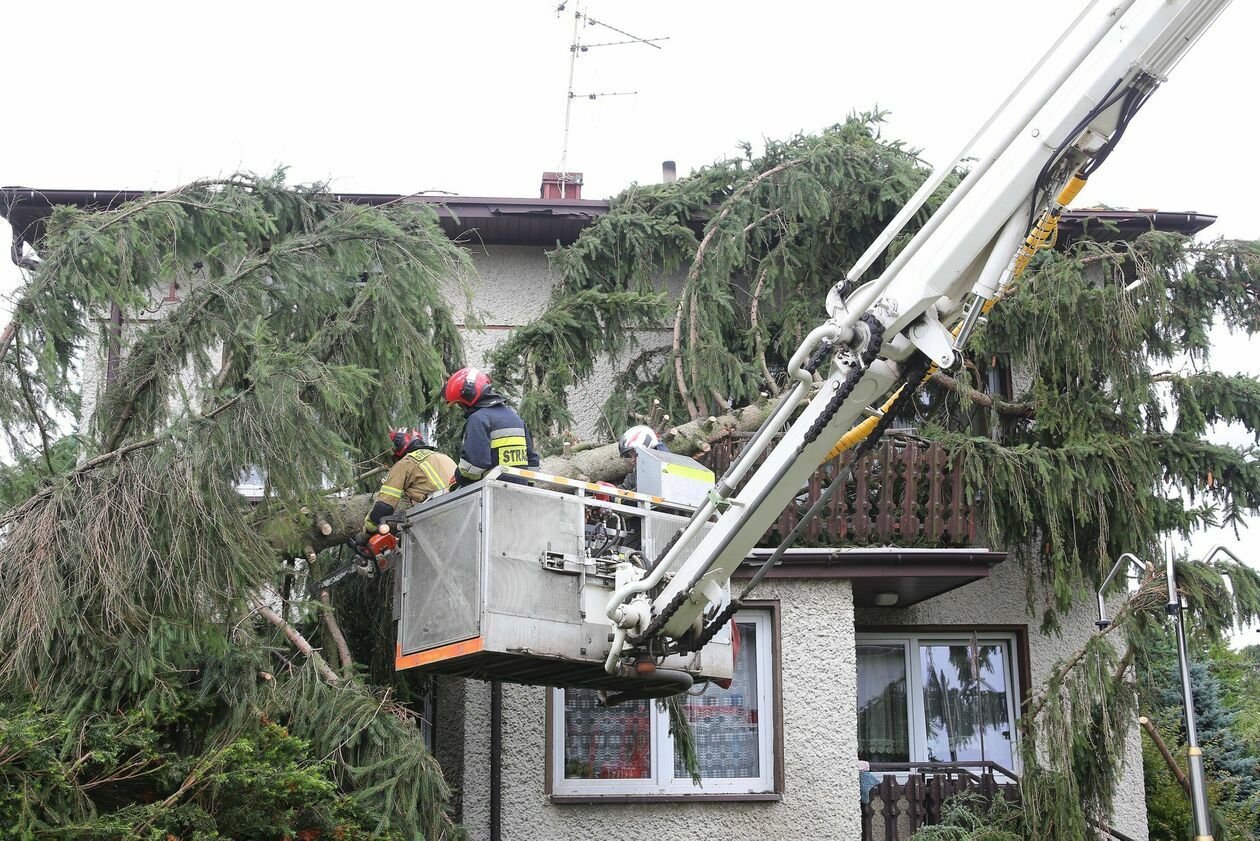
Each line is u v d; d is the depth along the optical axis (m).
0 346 6.92
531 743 9.45
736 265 10.64
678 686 6.77
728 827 9.41
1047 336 9.91
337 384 6.28
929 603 10.91
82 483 6.30
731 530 6.06
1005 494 9.95
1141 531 9.63
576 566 6.25
